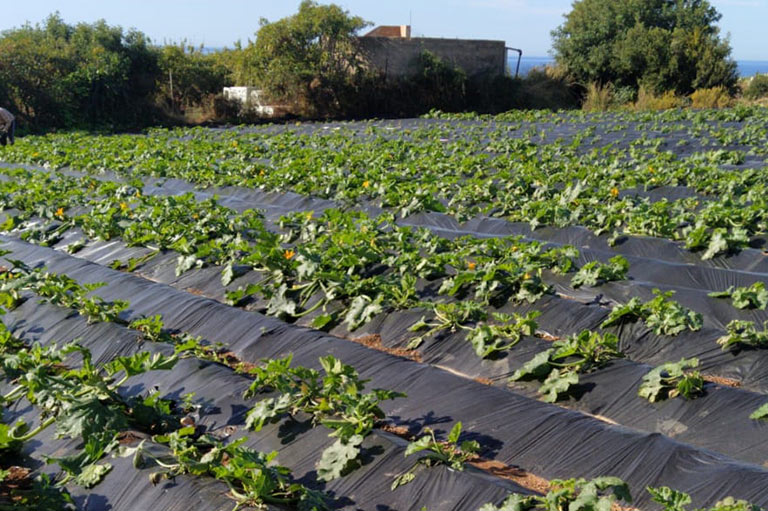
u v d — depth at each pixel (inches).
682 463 177.9
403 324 278.8
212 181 581.6
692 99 1519.4
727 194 443.5
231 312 293.6
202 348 270.5
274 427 201.3
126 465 180.9
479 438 203.5
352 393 199.2
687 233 380.8
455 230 434.3
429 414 216.4
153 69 1336.1
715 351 241.4
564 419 200.5
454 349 260.7
